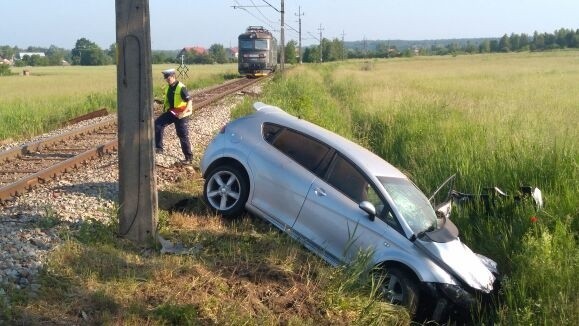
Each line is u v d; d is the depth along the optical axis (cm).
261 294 591
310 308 587
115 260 599
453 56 15838
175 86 1140
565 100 2484
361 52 19825
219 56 15325
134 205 671
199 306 535
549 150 1050
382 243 675
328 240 714
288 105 2103
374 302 610
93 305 508
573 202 855
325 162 745
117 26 648
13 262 553
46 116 2058
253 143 794
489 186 1023
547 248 705
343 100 3116
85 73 8419
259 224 784
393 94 2608
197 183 1028
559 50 18962
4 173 1011
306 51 16050
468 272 669
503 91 3170
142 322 498
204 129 1670
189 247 683
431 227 705
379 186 705
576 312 609
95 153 1193
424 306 661
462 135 1401
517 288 676
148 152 670
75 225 695
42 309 485
